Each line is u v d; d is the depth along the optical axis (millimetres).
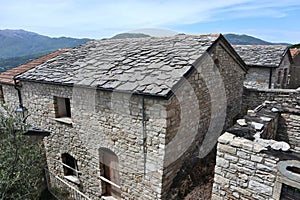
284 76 17203
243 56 15266
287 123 7230
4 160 4664
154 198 5980
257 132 4977
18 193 4520
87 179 8016
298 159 3711
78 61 8766
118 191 7387
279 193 3748
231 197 4438
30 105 9070
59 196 7660
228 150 4352
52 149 8914
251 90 11414
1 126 4965
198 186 6016
